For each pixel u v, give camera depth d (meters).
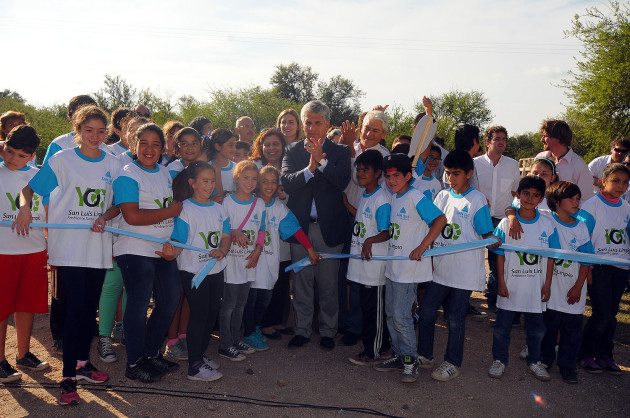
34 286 4.17
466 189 4.52
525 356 4.89
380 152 5.09
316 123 4.89
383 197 4.54
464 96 47.50
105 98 37.66
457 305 4.36
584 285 4.42
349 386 4.23
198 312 4.17
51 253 3.84
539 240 4.47
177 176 4.31
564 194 4.50
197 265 4.18
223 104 41.53
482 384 4.36
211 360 4.50
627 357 5.03
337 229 4.98
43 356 4.60
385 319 4.73
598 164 6.58
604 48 20.61
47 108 37.28
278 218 4.94
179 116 38.97
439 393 4.16
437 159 5.70
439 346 5.26
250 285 4.81
